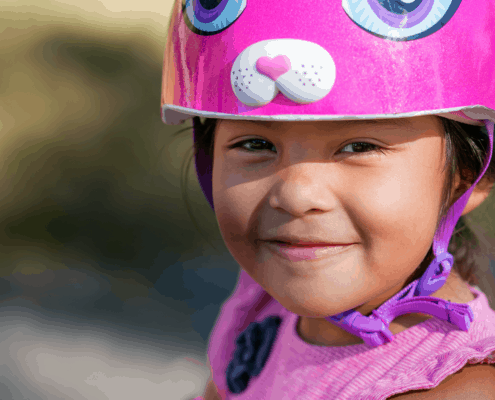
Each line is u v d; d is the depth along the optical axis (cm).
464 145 86
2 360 279
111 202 430
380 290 81
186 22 83
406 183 77
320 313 81
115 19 511
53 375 271
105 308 337
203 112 80
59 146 443
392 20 72
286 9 74
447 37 75
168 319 328
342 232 78
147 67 487
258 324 119
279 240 81
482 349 81
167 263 392
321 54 71
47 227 418
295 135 77
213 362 130
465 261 115
